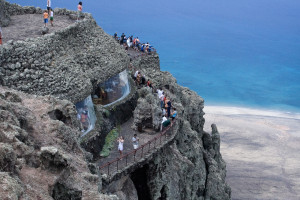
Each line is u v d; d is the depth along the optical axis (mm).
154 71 58438
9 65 31094
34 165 19125
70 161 20094
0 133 19125
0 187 14836
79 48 39781
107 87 41781
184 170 42219
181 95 57656
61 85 33812
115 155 35625
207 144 62750
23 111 23203
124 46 66500
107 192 28797
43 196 17109
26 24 42188
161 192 37750
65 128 23906
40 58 33594
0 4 41406
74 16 45781
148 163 36188
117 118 40969
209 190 51906
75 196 18859
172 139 38938
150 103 40438
